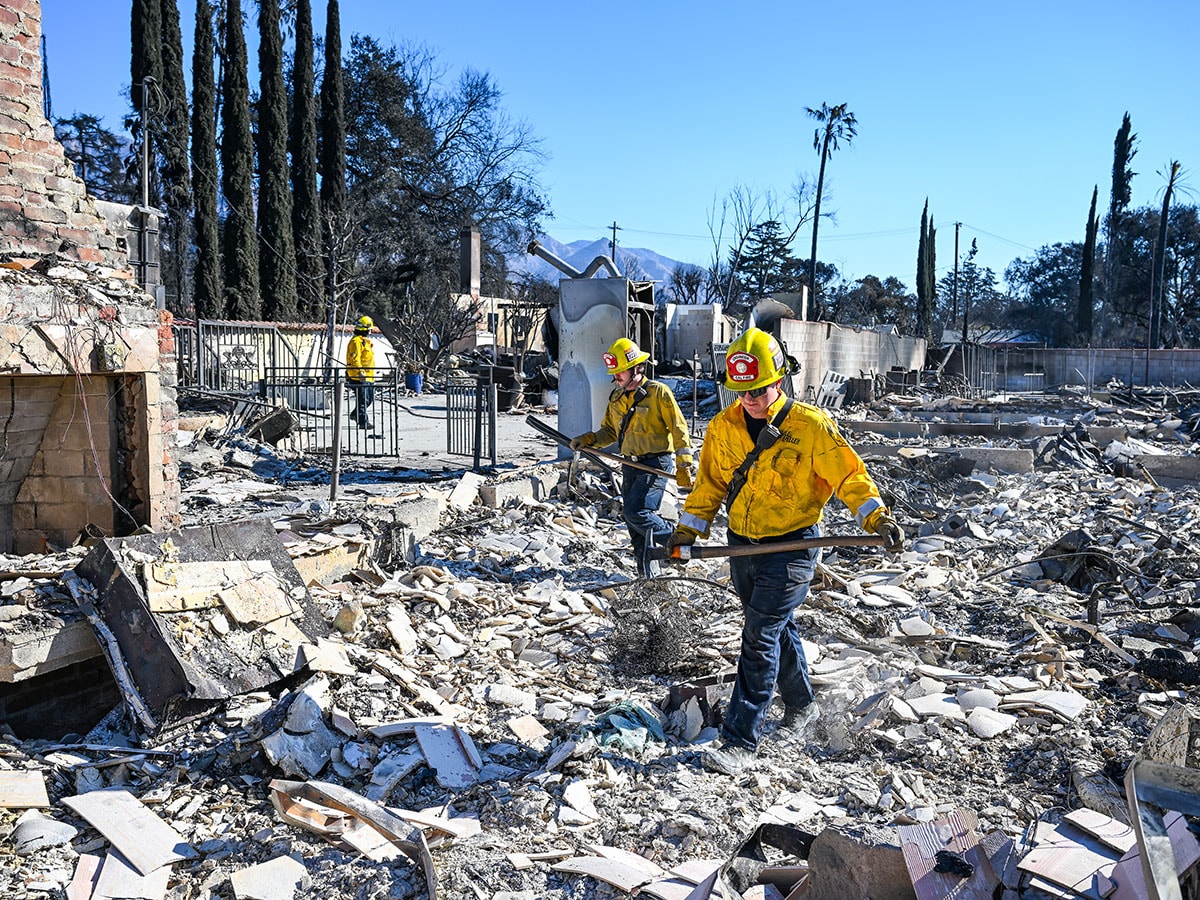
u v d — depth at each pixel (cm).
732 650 564
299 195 3753
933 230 6650
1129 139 5856
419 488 991
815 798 389
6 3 587
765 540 439
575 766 410
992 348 3612
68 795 400
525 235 4859
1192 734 310
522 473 1082
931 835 289
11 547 629
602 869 328
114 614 478
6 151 591
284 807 375
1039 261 7406
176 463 681
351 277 3472
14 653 449
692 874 324
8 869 340
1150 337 5247
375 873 329
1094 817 320
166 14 3105
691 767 416
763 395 432
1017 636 596
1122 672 521
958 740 439
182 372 2292
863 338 3023
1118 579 693
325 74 3878
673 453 730
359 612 572
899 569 758
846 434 1694
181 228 3178
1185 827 257
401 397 2623
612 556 830
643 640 564
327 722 443
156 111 2791
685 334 3139
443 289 3847
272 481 1148
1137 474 1267
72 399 613
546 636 604
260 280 3622
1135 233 6269
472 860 336
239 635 499
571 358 1244
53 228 621
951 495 1140
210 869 346
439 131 4812
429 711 475
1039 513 1003
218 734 443
